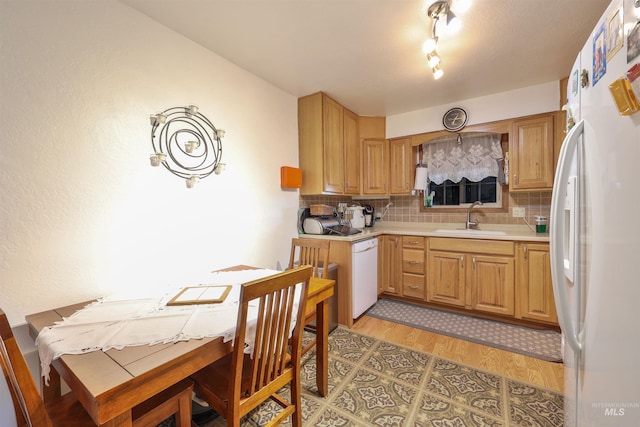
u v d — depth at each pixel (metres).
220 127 2.06
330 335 2.43
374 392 1.68
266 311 1.13
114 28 1.50
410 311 2.95
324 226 2.73
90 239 1.43
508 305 2.54
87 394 0.73
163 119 1.68
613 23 0.63
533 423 1.42
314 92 2.74
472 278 2.71
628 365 0.57
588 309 0.77
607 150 0.66
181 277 1.75
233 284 1.58
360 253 2.71
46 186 1.29
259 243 2.40
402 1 1.51
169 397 1.02
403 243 3.10
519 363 1.96
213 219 2.02
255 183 2.36
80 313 1.18
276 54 2.05
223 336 0.99
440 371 1.88
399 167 3.43
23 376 0.68
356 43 1.91
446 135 3.18
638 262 0.53
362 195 3.39
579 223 0.85
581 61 0.86
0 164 1.17
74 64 1.36
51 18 1.29
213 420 1.49
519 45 1.94
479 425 1.42
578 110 0.89
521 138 2.69
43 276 1.29
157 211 1.70
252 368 1.05
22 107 1.22
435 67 2.07
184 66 1.83
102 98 1.46
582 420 0.82
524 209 2.92
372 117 3.44
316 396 1.65
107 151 1.48
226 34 1.81
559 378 1.78
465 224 3.26
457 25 1.52
